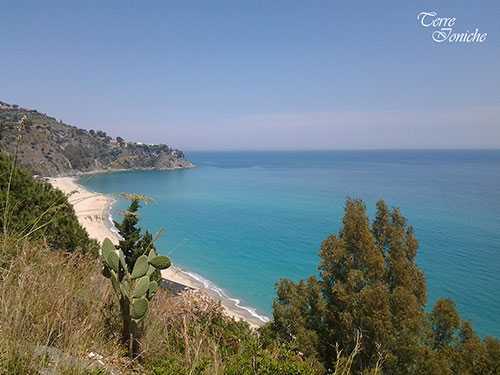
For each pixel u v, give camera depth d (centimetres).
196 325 488
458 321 1489
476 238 6041
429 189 12656
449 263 4750
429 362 1303
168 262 517
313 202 10256
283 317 1544
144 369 374
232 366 363
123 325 427
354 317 1388
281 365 386
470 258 4944
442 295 3725
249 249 5806
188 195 11700
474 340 1423
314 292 1628
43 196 944
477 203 9600
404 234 1730
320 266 1664
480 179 16062
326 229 7088
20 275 385
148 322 453
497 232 6425
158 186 14050
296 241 6262
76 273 508
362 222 1595
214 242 6225
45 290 395
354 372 1241
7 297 345
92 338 375
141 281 430
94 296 460
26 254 450
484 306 3450
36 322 338
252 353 387
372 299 1352
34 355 298
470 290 3831
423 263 4762
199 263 5103
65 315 355
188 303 536
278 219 8069
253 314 3534
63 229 892
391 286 1628
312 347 1405
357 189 12938
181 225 7531
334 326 1529
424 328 1516
